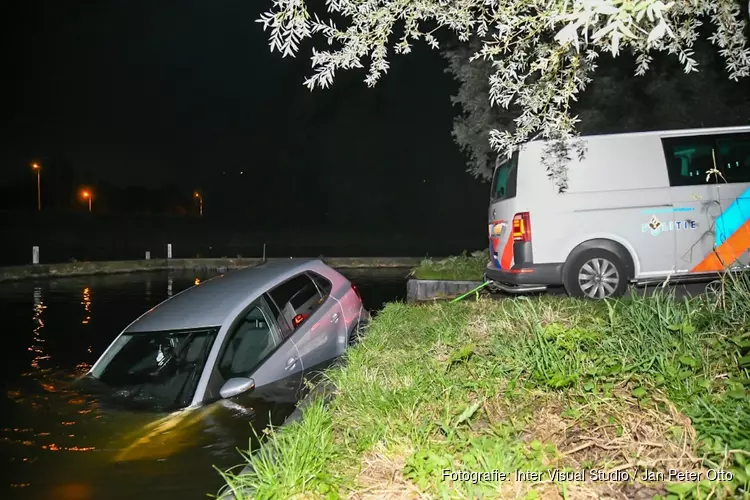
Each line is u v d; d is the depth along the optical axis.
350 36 5.15
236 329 6.97
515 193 9.87
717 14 5.49
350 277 22.31
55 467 5.04
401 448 4.33
